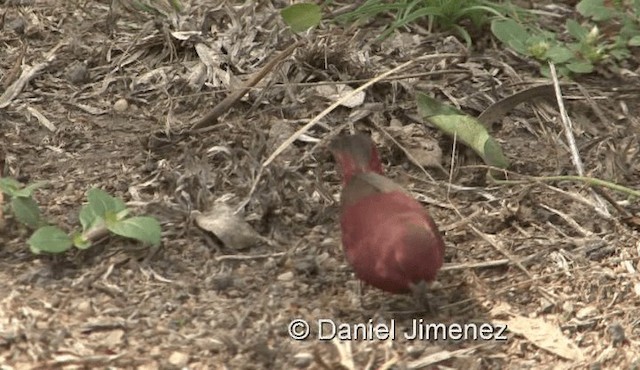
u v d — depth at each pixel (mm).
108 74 11336
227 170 9961
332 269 9008
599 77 11633
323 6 12195
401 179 10188
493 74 11516
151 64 11461
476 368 8109
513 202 9844
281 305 8594
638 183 10289
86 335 8211
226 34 11570
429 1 11922
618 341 8383
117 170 10078
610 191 10156
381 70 11266
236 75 11211
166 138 10352
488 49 11906
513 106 10898
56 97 11047
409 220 8000
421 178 10203
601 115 10961
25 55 11500
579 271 9094
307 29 11305
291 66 11188
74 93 11102
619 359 8227
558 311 8695
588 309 8719
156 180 9914
